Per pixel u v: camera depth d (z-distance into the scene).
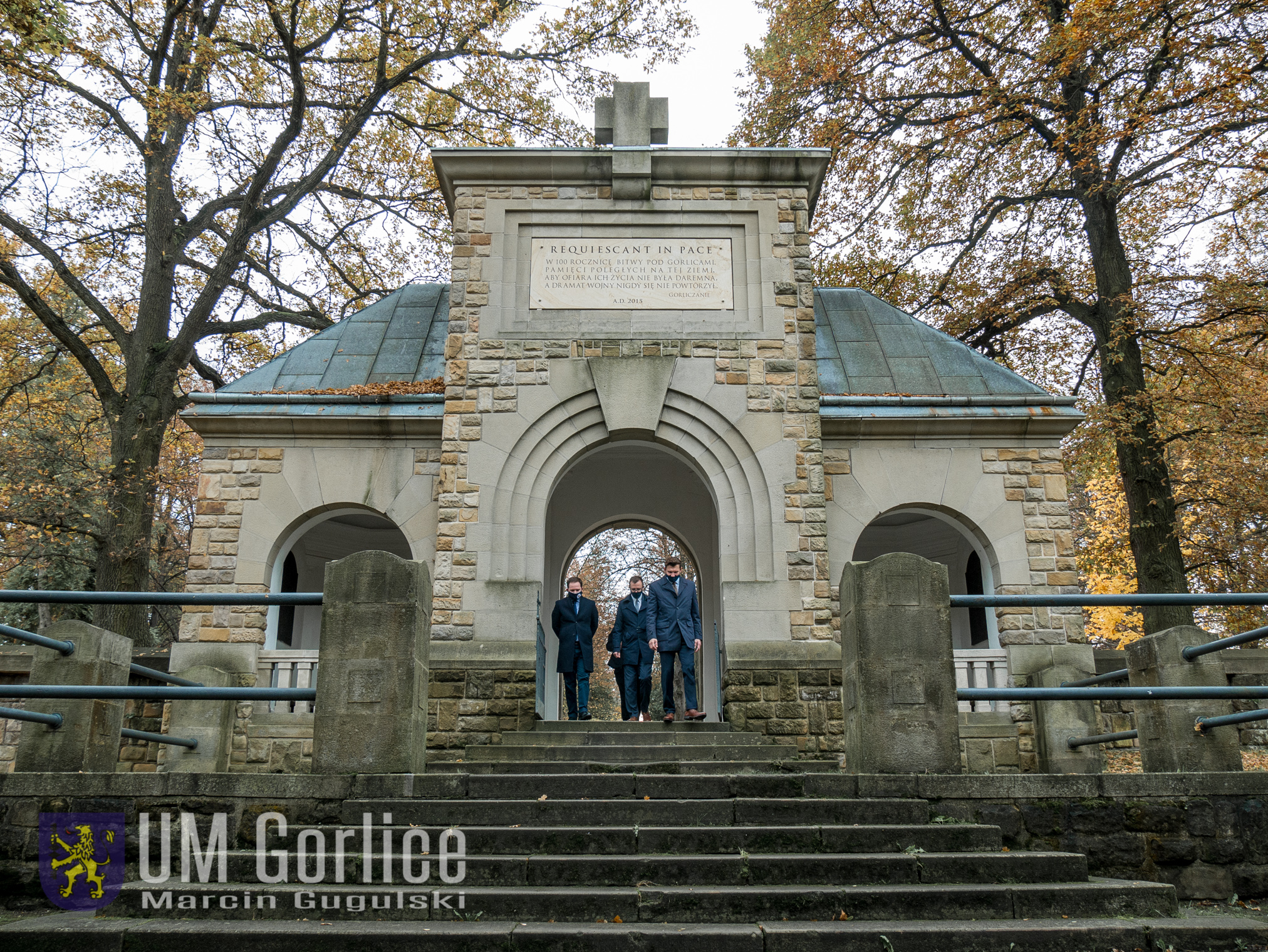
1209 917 5.29
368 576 6.65
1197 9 15.54
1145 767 6.99
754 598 11.95
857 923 5.07
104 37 17.39
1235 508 18.17
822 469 12.41
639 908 5.18
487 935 4.80
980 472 13.05
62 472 20.33
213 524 12.59
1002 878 5.55
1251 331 18.09
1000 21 19.27
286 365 14.26
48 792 6.01
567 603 12.45
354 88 20.08
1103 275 18.30
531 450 12.45
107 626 15.53
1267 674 11.65
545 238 13.19
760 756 9.94
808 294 13.01
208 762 11.42
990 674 12.45
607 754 9.90
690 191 13.34
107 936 4.89
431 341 14.84
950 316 20.67
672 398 12.66
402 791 6.24
